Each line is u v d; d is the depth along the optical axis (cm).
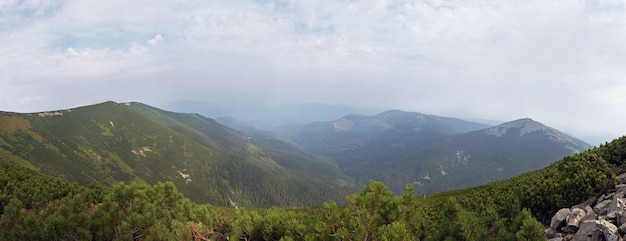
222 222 1434
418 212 1398
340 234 1052
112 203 1511
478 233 1337
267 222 1215
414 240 1138
